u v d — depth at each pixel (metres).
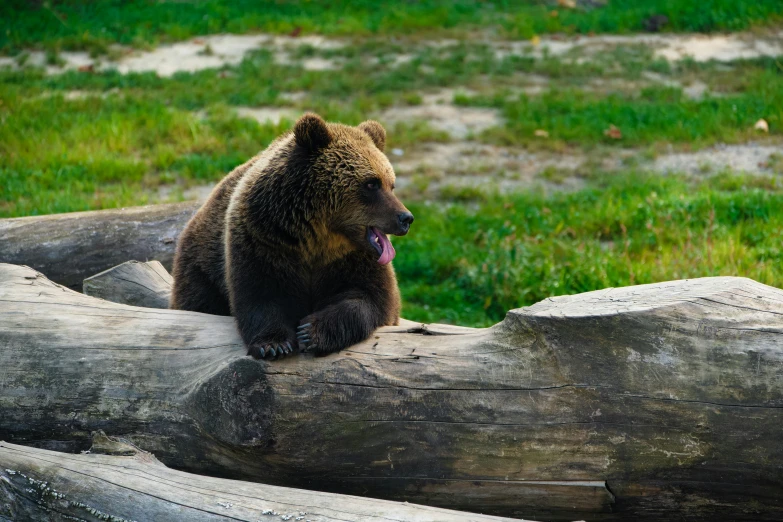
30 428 8.30
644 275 15.88
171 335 8.38
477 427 7.29
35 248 13.44
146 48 34.81
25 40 34.97
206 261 10.22
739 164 23.34
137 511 6.77
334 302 8.84
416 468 7.41
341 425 7.41
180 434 7.91
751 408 6.84
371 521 6.31
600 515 7.39
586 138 25.66
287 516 6.46
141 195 20.77
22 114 25.67
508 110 27.78
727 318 6.99
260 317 8.35
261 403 7.40
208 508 6.65
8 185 20.42
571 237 18.89
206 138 24.77
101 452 7.55
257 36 37.12
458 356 7.51
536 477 7.28
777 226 18.00
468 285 16.97
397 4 41.16
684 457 7.01
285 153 9.15
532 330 7.29
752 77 29.86
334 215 9.03
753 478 6.96
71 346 8.38
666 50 34.56
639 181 21.78
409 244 18.53
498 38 36.91
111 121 25.59
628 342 7.03
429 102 29.30
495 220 19.50
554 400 7.19
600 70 31.77
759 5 37.38
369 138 9.74
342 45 35.91
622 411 7.06
